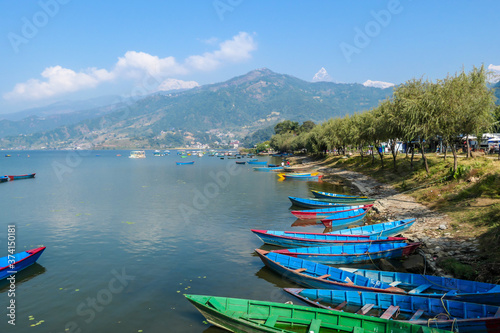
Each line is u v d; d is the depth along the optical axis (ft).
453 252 65.31
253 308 47.06
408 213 103.30
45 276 67.31
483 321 39.65
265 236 84.17
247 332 43.91
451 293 48.83
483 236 67.87
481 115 123.13
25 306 54.65
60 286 62.44
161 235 96.73
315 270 62.69
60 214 128.47
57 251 83.30
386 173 192.13
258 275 66.49
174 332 46.78
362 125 226.79
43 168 431.02
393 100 161.07
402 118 151.43
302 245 80.43
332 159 355.36
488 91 126.11
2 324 48.75
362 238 82.43
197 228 104.42
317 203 132.26
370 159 255.70
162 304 55.01
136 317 50.90
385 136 184.65
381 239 77.36
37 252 73.15
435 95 129.90
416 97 141.59
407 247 68.64
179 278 65.46
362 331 41.93
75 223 112.98
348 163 290.56
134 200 160.76
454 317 44.91
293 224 109.50
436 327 41.96
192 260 75.61
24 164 521.65
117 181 256.11
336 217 111.65
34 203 155.02
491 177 98.94
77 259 77.15
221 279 64.75
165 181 252.42
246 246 85.71
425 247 71.51
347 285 54.13
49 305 54.85
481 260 58.65
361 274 60.18
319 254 69.00
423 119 132.57
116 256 79.00
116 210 135.44
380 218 107.45
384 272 58.39
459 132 129.80
